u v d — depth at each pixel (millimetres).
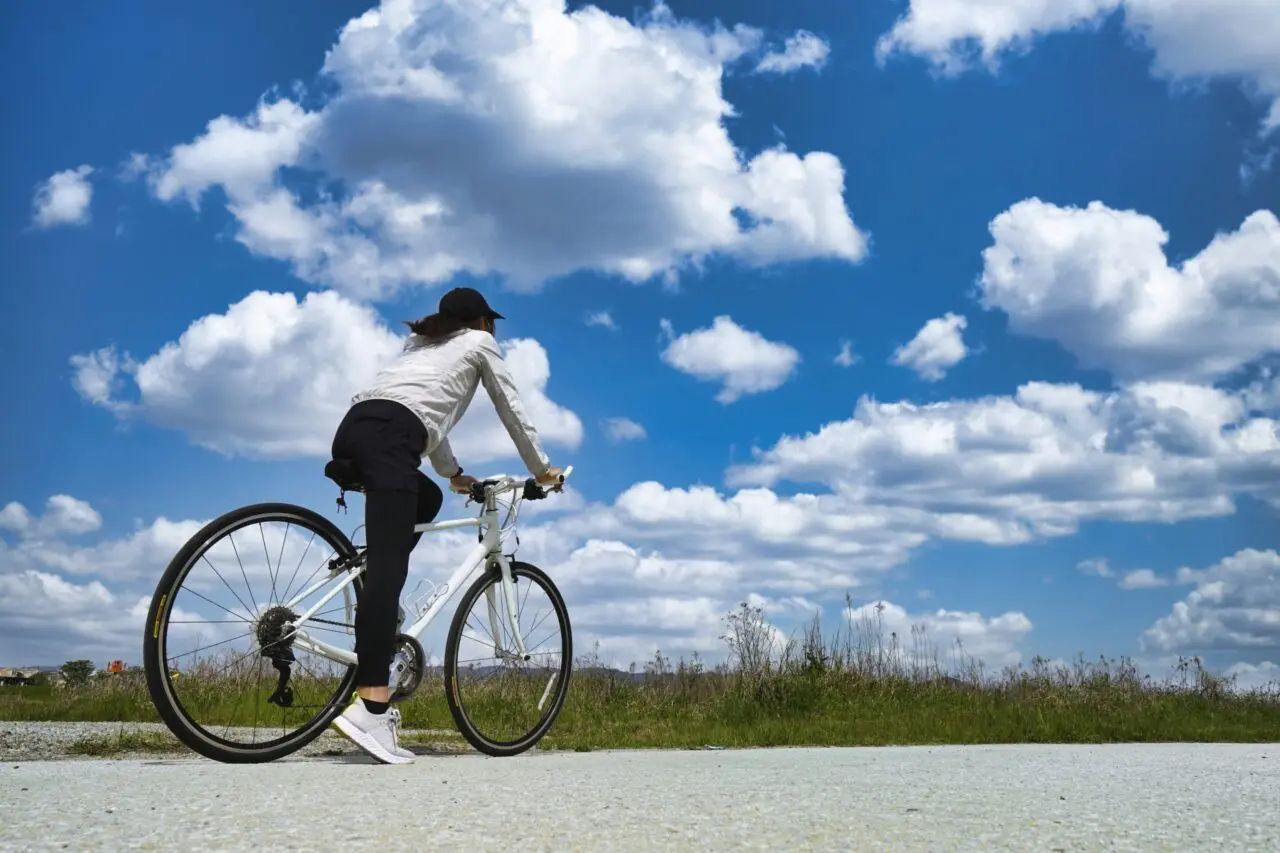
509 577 4820
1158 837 2092
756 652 9688
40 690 8898
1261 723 9633
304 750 4777
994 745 6812
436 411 4039
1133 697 9922
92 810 2186
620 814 2256
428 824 2094
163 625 3600
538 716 4930
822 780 3090
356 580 4105
